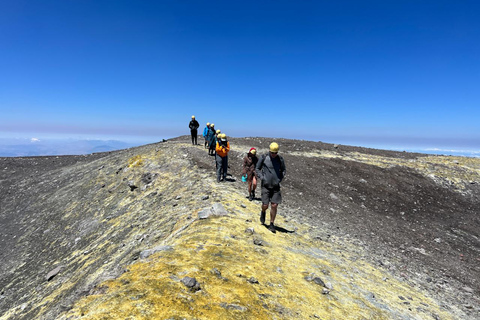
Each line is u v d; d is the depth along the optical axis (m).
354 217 17.39
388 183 26.91
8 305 10.92
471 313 8.01
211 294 4.23
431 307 7.36
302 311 4.67
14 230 19.44
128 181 20.73
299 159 30.25
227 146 15.41
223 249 6.55
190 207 11.33
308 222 13.16
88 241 14.20
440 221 20.75
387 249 12.97
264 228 9.29
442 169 32.81
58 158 38.97
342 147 41.59
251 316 3.94
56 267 12.57
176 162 21.11
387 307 6.28
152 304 3.54
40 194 24.95
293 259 7.32
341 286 6.61
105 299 3.59
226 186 14.74
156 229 10.43
